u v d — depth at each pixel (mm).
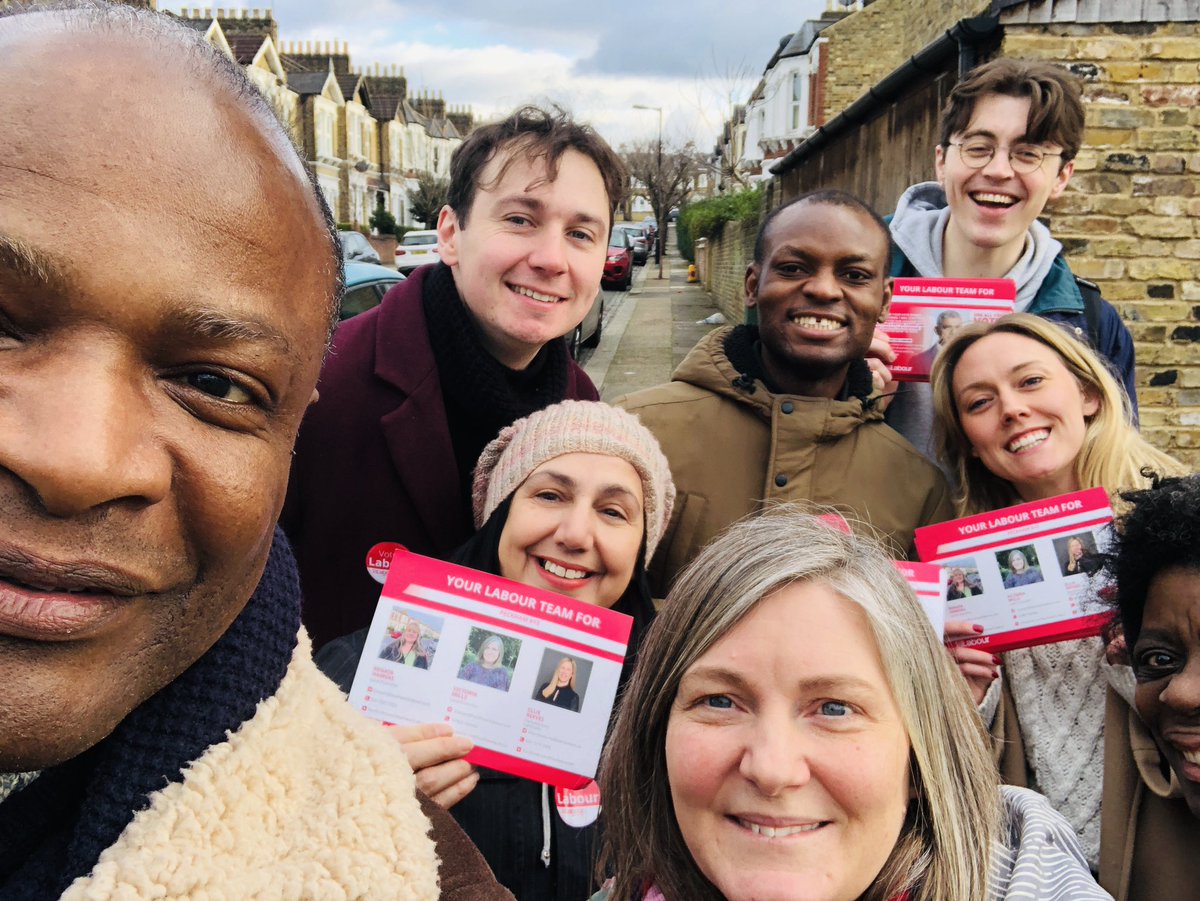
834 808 1181
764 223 2713
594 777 1764
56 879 724
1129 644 1782
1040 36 4500
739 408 2670
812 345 2541
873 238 2516
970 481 2537
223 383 664
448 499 2420
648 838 1377
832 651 1188
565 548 2018
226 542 679
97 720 637
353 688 1775
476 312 2443
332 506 2395
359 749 898
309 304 712
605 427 2086
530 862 1836
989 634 2088
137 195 592
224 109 655
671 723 1274
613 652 1801
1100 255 4582
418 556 1828
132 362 614
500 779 1881
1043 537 2088
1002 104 3074
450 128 65938
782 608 1229
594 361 14195
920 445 2984
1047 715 2074
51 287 570
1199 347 4594
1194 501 1621
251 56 38562
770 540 1308
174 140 613
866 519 2506
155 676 688
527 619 1801
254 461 689
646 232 35312
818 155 9984
